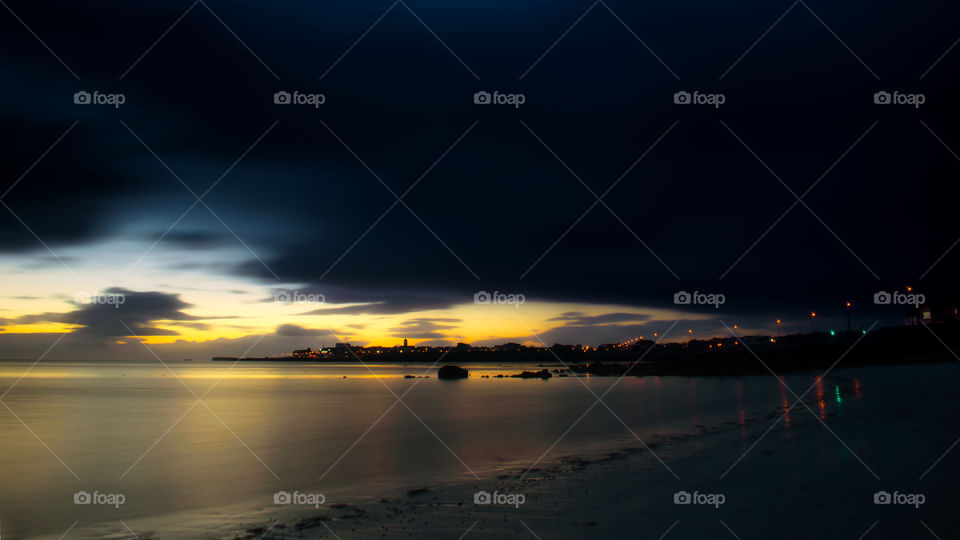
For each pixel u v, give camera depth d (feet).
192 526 41.88
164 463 67.41
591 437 78.28
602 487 47.60
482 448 73.10
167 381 289.53
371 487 52.80
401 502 46.14
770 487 44.91
